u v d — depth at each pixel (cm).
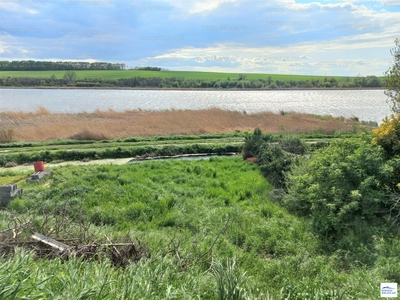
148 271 435
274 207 901
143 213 845
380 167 741
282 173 1091
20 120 2342
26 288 320
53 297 317
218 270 448
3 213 809
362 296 464
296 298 458
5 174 1245
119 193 979
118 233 678
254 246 688
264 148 1379
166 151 1691
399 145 779
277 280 534
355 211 731
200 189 1052
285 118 2608
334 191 743
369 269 579
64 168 1212
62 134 2005
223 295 401
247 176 1187
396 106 1087
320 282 508
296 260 603
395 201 709
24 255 423
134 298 357
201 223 798
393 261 573
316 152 1029
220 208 887
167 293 372
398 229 681
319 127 2214
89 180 1077
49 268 414
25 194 962
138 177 1136
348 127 2253
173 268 485
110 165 1309
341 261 629
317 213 761
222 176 1214
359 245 656
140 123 2270
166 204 897
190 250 596
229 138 2020
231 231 743
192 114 2594
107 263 470
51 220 702
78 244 557
